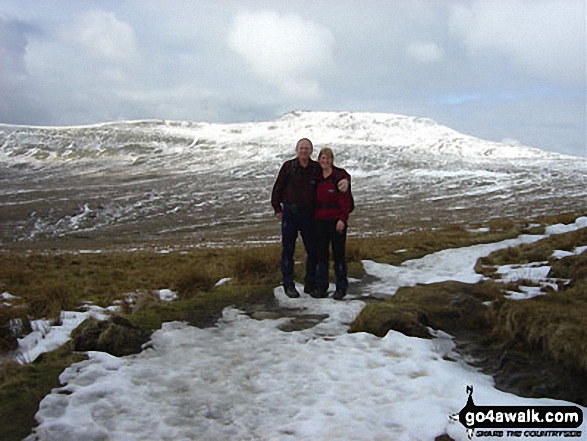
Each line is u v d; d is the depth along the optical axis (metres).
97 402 5.11
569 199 94.12
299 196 9.14
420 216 83.69
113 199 107.81
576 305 7.02
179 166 163.88
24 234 80.19
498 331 6.83
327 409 5.00
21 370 5.79
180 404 5.16
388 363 6.06
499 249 14.09
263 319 8.02
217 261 17.52
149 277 14.60
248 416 4.93
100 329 6.72
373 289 10.16
